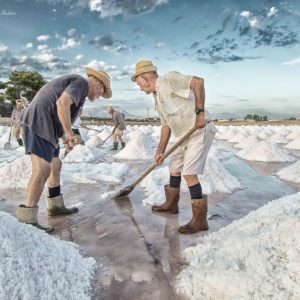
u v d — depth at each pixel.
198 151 2.61
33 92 42.34
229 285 1.61
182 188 3.92
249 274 1.64
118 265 2.07
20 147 8.99
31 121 2.56
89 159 6.87
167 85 2.55
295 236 1.74
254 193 3.92
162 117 2.97
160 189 3.76
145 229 2.71
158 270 1.99
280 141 11.18
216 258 1.86
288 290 1.54
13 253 1.63
